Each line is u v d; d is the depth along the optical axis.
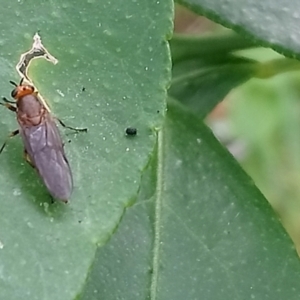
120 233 0.05
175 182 0.05
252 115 0.09
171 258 0.05
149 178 0.05
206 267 0.05
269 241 0.05
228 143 0.09
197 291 0.05
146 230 0.05
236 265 0.05
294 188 0.09
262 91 0.09
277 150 0.09
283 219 0.09
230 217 0.05
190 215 0.05
